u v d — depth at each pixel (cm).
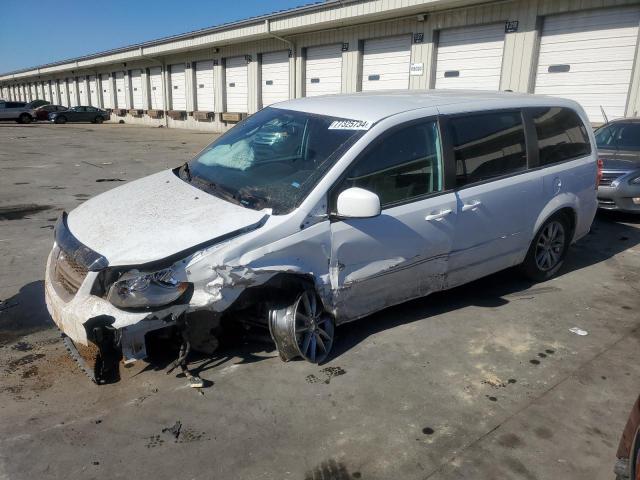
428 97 432
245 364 352
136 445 271
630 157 796
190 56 2900
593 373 352
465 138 418
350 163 351
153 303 289
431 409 309
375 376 342
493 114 443
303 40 2053
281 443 277
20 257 561
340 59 1916
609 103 1220
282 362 355
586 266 579
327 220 340
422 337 398
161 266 296
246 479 251
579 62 1261
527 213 466
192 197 356
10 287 475
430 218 387
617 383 341
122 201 365
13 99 7412
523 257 490
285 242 322
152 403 306
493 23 1411
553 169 488
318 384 331
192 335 325
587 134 537
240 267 307
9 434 276
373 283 372
